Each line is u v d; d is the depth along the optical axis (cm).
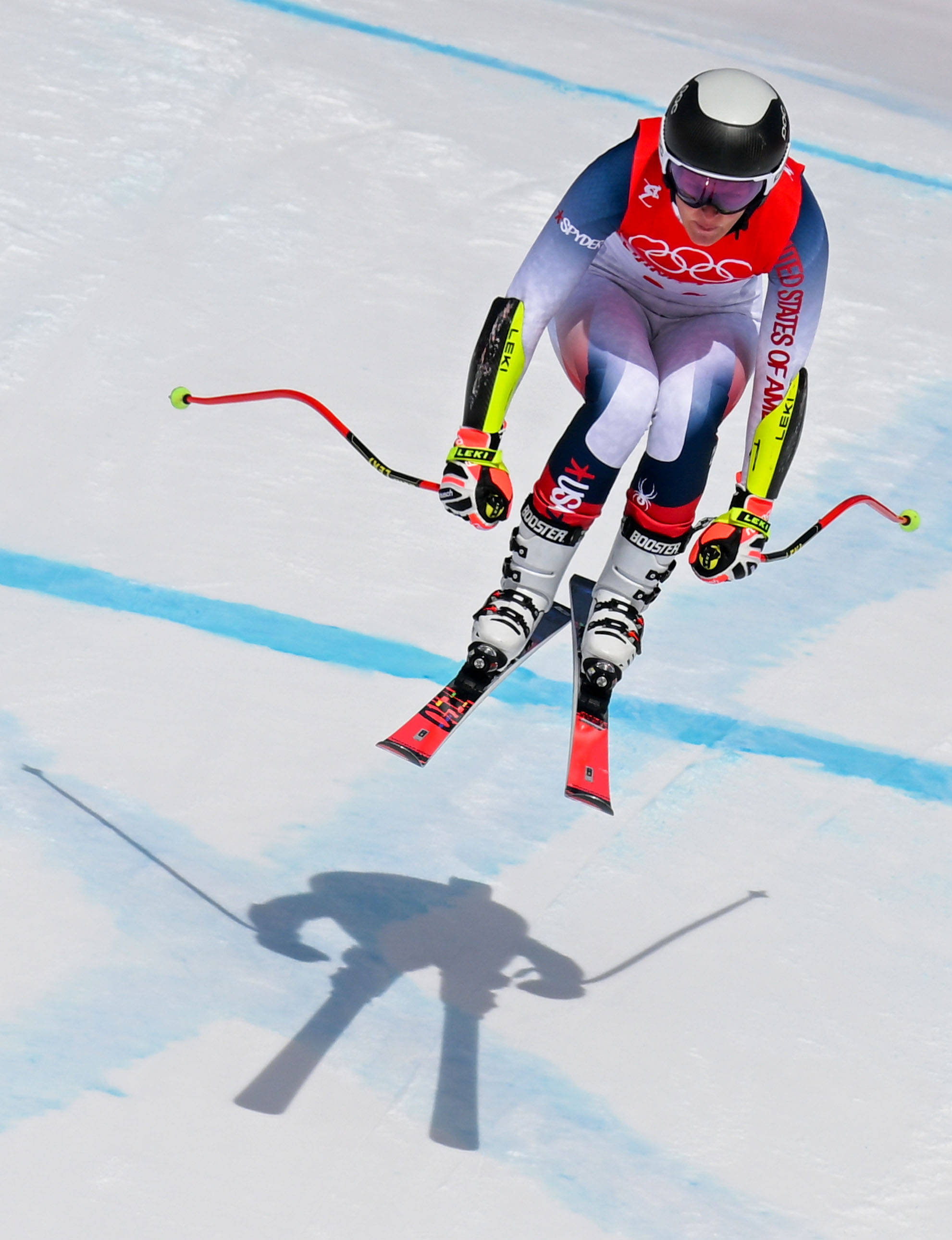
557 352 1237
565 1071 1199
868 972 1355
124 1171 1034
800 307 1165
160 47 2936
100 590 1716
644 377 1155
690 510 1191
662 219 1130
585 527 1190
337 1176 1065
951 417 2381
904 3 4738
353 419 2106
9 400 2017
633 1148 1140
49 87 2716
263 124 2778
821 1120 1195
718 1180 1125
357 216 2577
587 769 1155
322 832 1421
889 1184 1146
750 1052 1250
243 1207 1027
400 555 1873
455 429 2131
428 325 2345
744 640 1825
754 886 1442
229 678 1611
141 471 1934
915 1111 1216
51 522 1814
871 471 2219
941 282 2800
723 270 1153
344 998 1229
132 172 2545
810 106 3522
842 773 1622
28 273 2259
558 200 2744
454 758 1559
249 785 1464
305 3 3338
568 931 1356
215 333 2231
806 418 2316
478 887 1390
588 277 1216
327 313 2327
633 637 1217
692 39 3850
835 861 1490
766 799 1566
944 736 1706
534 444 2138
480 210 2669
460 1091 1159
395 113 2916
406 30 3347
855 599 1936
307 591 1777
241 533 1856
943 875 1491
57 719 1503
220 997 1202
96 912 1263
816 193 3042
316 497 1945
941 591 1981
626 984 1302
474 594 1831
